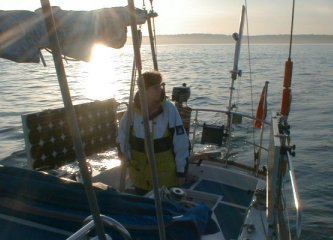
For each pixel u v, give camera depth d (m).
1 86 33.72
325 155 13.48
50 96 26.88
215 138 5.95
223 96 26.91
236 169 5.51
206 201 4.83
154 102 3.96
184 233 2.90
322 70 54.91
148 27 4.29
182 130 4.04
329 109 22.64
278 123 3.62
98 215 1.59
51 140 5.61
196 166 5.41
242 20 6.39
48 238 2.75
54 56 1.42
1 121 17.50
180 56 103.81
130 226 2.79
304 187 10.48
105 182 5.07
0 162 9.73
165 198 3.60
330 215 8.77
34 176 3.01
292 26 4.14
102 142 6.59
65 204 2.88
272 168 3.10
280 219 3.29
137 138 4.08
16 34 2.40
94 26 2.91
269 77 43.00
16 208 2.88
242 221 4.30
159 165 4.04
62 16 2.87
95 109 6.38
